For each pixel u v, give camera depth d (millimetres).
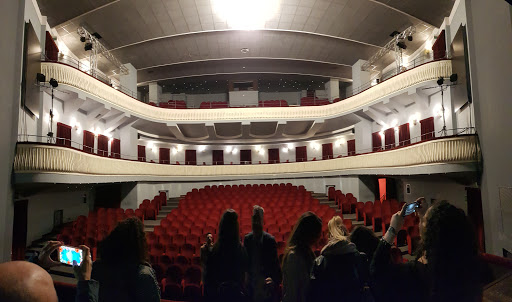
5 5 5508
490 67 5508
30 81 6676
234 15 11922
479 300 1190
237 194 12539
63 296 2047
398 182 11930
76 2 9766
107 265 1534
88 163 7953
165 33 12727
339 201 11609
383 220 8211
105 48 12758
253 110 14781
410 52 13023
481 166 6129
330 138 16766
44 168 6203
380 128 12977
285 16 12047
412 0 9992
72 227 8508
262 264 2494
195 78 17562
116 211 10000
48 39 9078
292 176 15391
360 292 1727
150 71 16219
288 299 1832
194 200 11531
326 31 12984
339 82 18656
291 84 19297
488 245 5859
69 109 9445
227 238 2273
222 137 17203
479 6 5938
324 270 1721
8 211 5742
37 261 1408
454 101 7840
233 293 2162
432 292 1246
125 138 13352
